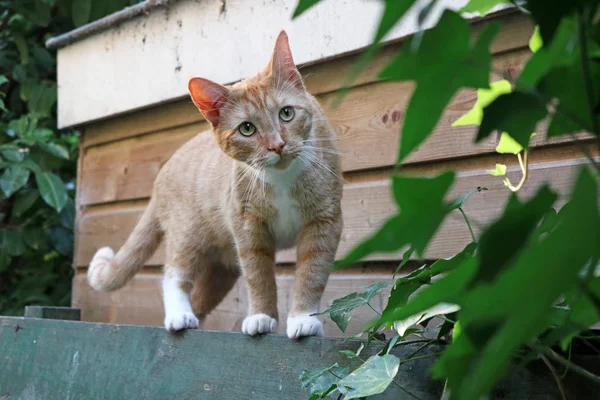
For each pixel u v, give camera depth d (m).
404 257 1.18
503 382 1.15
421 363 1.31
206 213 2.50
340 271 2.43
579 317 0.63
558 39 0.63
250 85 2.29
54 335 2.34
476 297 0.43
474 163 2.09
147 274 3.19
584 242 0.42
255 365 1.70
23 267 4.49
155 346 1.99
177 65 2.94
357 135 2.42
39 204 4.21
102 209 3.48
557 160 1.89
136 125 3.25
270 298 2.24
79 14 4.27
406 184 0.53
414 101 0.57
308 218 2.19
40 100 4.22
